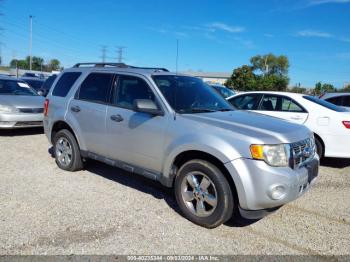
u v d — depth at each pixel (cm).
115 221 403
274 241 374
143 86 469
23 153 706
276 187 355
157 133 433
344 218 444
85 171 593
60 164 598
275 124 419
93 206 444
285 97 748
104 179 555
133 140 463
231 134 376
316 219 437
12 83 1017
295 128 416
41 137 891
